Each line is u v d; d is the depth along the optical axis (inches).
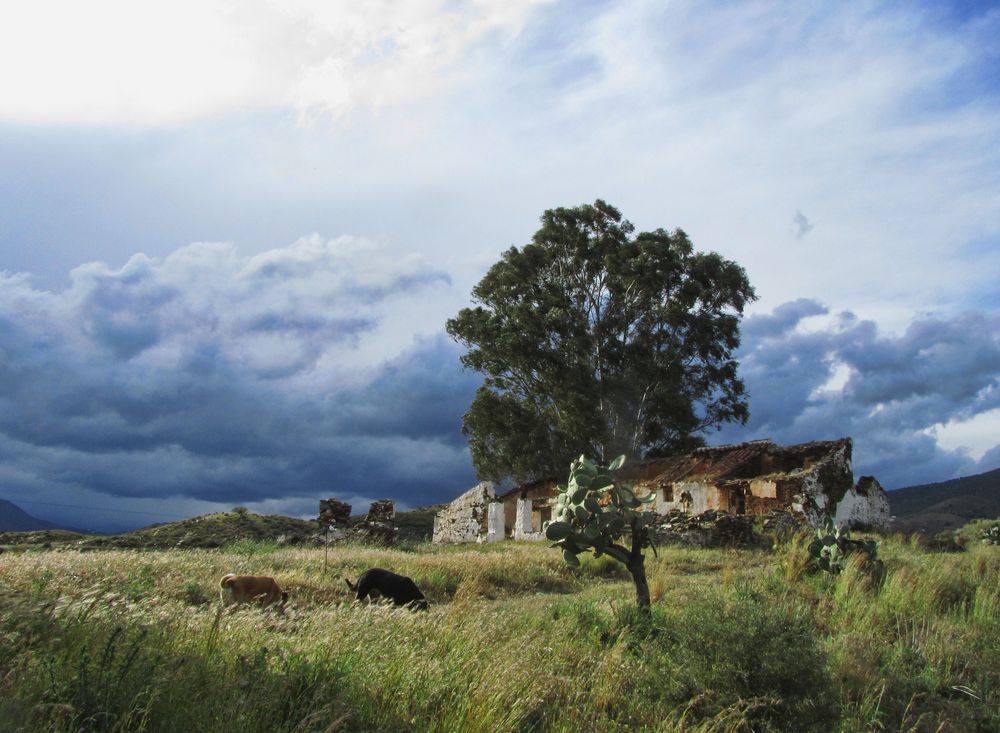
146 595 423.5
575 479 372.5
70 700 173.2
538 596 556.4
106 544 1106.7
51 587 361.7
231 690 192.4
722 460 1553.9
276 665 222.8
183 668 200.2
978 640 384.2
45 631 211.2
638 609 362.0
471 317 1904.5
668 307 1833.2
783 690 261.0
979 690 316.5
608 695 258.4
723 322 1868.8
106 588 383.6
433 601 569.9
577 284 1941.4
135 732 171.5
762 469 1537.9
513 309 1790.1
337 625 271.7
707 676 265.7
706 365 1893.5
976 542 1056.2
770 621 280.1
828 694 271.0
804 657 267.0
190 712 180.4
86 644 201.6
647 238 1855.3
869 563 547.2
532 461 1802.4
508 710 230.7
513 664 250.4
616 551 372.8
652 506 1539.1
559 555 757.3
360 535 1098.1
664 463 1678.2
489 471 1881.2
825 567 557.9
